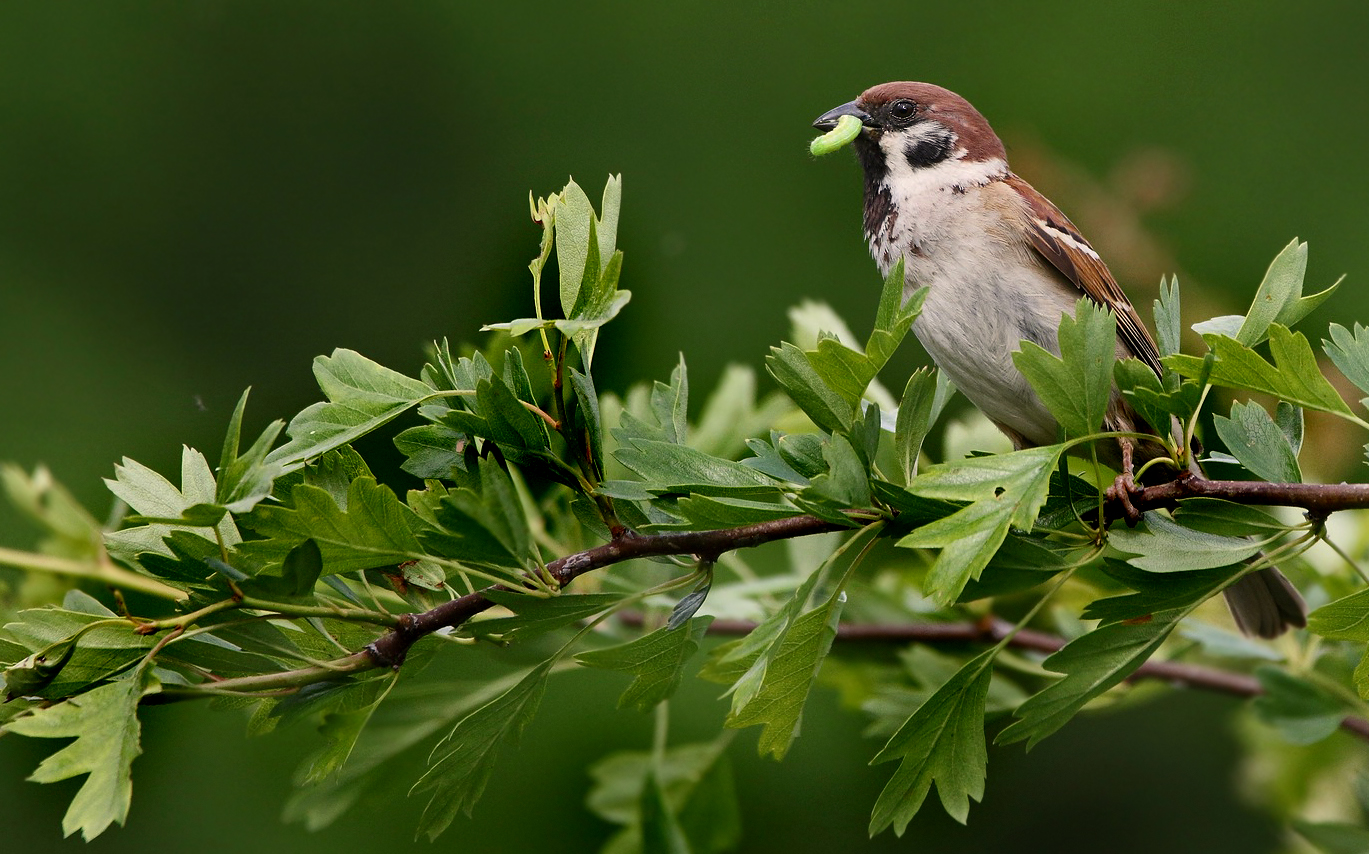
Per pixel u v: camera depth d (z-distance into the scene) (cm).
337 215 1437
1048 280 748
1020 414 740
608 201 418
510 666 600
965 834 1080
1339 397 418
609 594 404
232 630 389
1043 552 416
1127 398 421
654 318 1356
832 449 397
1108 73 1420
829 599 405
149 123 1420
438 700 579
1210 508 427
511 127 1448
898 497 397
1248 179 1395
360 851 942
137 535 400
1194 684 645
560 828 926
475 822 927
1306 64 1407
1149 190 1090
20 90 1429
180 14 1440
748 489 405
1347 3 1415
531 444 411
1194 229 1382
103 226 1401
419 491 399
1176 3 1451
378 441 995
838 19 1458
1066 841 1080
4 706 373
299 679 382
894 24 1440
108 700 360
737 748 984
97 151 1416
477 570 395
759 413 633
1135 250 1062
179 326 1398
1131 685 643
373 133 1452
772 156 1418
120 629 373
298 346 1409
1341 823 575
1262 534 427
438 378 418
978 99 1452
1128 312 761
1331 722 549
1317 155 1390
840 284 1371
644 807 575
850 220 1386
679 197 1412
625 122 1436
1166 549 421
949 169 780
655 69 1441
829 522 413
